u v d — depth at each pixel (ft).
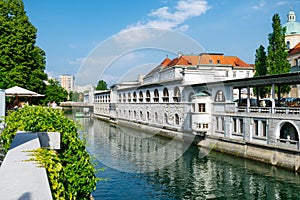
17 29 108.17
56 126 26.76
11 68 107.86
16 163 12.78
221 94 112.78
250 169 76.07
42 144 22.79
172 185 60.39
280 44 144.97
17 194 8.82
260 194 58.23
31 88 112.37
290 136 79.30
